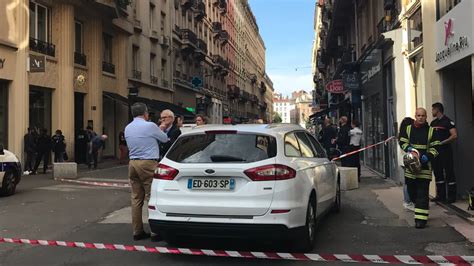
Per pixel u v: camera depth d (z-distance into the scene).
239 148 5.92
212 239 6.89
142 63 30.92
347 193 11.53
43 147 17.80
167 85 36.16
